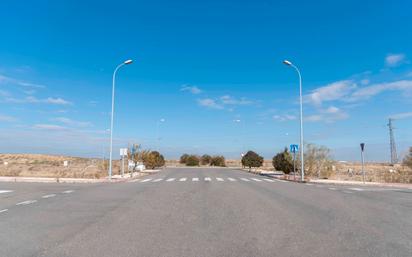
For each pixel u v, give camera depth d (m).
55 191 20.16
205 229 9.31
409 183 30.53
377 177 38.16
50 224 9.96
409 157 37.06
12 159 90.00
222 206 13.84
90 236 8.43
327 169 39.12
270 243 7.79
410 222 10.55
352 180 33.66
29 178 29.61
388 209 13.50
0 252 6.97
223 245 7.60
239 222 10.35
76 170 47.66
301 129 34.28
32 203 14.57
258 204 14.52
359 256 6.78
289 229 9.35
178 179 33.47
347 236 8.53
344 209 13.30
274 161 47.91
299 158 39.97
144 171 51.00
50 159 95.38
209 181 30.19
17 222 10.25
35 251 7.05
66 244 7.63
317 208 13.48
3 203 14.54
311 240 8.09
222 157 97.94
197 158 99.19
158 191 20.36
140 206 13.77
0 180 28.92
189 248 7.33
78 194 18.42
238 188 22.69
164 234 8.68
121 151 37.06
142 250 7.16
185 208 13.25
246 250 7.20
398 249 7.30
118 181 30.70
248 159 67.81
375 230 9.28
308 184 28.12
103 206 13.77
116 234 8.66
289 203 14.97
